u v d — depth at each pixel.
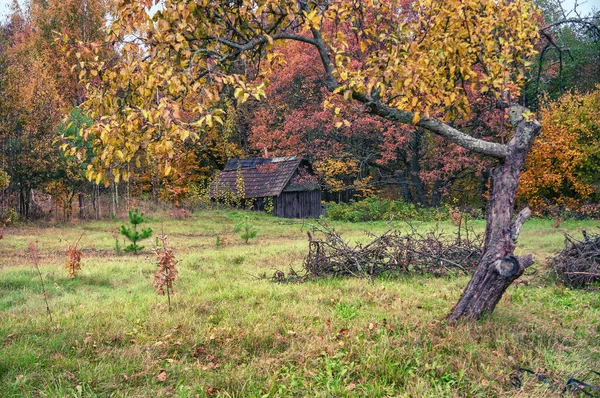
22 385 4.57
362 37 6.09
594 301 7.95
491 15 6.68
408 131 31.06
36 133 26.19
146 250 16.22
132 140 4.44
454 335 5.71
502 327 6.02
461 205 37.09
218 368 5.13
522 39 6.95
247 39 5.67
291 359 5.27
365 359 5.12
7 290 9.37
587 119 29.05
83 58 4.71
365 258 10.35
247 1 4.99
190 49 5.12
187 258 13.17
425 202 35.03
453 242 12.37
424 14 6.29
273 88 37.50
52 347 5.67
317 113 33.06
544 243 15.70
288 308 7.25
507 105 6.65
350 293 8.55
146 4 4.51
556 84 35.03
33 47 37.69
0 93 25.50
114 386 4.64
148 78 4.48
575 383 4.59
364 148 37.34
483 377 4.78
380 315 6.83
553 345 5.57
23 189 28.47
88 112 4.80
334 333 6.03
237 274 10.86
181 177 32.03
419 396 4.33
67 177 26.45
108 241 18.56
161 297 8.30
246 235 18.75
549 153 28.28
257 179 37.25
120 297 8.54
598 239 10.27
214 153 43.59
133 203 30.98
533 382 4.70
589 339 5.95
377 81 5.64
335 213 31.81
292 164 36.41
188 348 5.62
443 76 6.59
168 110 4.05
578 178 29.42
